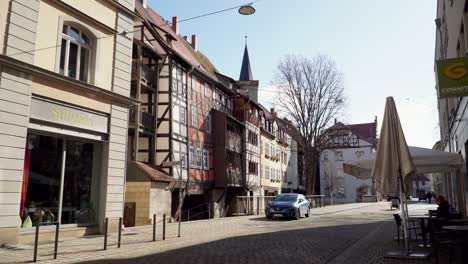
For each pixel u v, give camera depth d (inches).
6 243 458.6
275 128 2191.2
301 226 795.4
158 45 1086.4
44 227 521.0
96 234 597.6
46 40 529.3
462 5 501.4
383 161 390.9
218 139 1333.7
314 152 1680.6
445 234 380.5
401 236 590.9
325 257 409.1
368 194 2787.9
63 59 564.1
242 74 2103.8
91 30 602.9
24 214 501.4
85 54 605.6
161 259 390.3
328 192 2861.7
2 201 457.7
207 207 1257.4
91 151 614.9
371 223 856.3
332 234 634.8
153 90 1012.5
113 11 649.6
